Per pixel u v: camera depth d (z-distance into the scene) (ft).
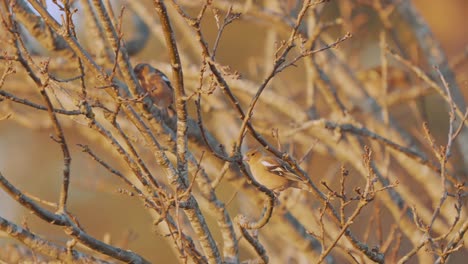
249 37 82.07
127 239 50.47
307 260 46.01
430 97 75.36
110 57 38.50
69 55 38.50
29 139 82.58
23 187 81.51
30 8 37.73
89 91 37.93
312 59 44.42
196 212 31.30
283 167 39.11
